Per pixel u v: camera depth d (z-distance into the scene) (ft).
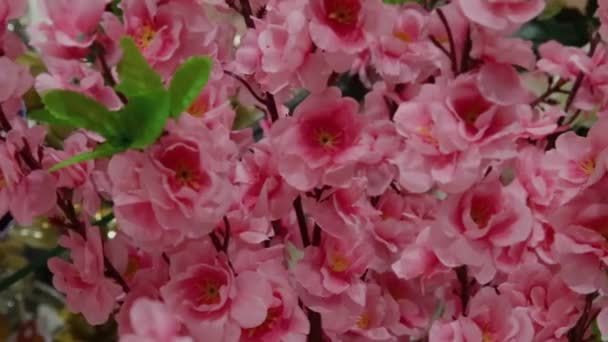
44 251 2.10
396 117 1.42
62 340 2.15
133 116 1.28
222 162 1.33
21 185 1.42
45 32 1.37
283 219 1.58
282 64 1.42
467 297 1.60
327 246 1.49
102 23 1.37
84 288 1.47
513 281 1.58
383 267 1.62
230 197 1.33
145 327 1.22
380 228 1.61
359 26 1.37
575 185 1.47
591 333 1.61
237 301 1.37
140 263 1.53
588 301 1.53
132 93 1.27
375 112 1.65
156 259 1.44
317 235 1.52
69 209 1.49
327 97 1.41
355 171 1.49
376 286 1.61
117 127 1.28
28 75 1.41
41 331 2.16
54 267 1.50
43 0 1.41
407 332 1.64
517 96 1.40
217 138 1.34
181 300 1.37
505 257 1.51
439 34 1.55
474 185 1.44
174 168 1.30
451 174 1.39
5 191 1.42
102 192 1.54
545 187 1.51
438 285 1.67
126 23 1.38
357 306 1.49
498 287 1.62
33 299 2.20
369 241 1.59
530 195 1.52
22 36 1.57
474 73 1.41
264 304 1.36
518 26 1.39
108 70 1.38
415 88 1.62
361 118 1.41
